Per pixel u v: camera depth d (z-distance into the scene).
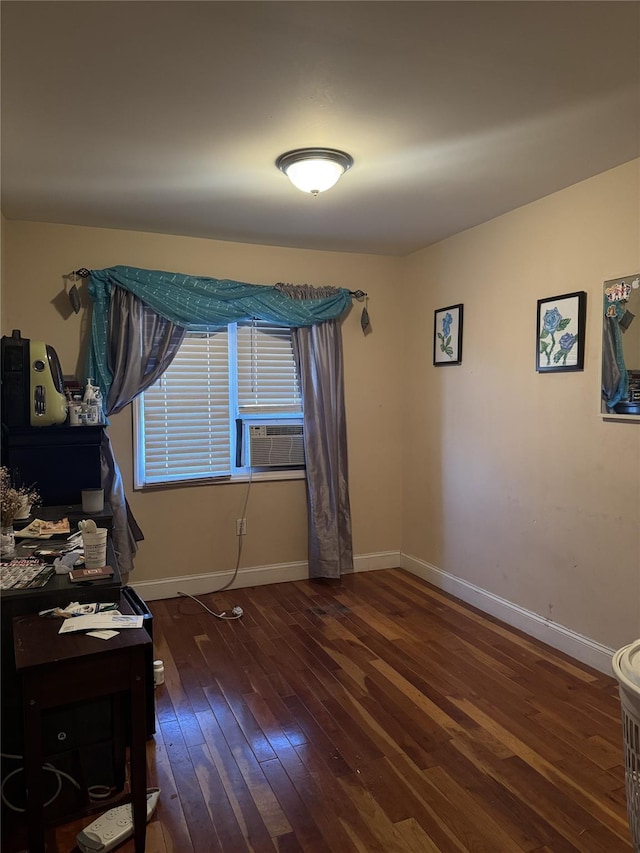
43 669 1.60
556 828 1.89
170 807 1.99
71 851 1.80
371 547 4.55
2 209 3.29
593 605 2.97
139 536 3.72
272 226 3.66
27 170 2.73
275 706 2.61
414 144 2.48
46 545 2.43
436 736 2.38
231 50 1.79
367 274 4.42
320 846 1.82
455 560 3.99
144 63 1.86
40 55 1.81
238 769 2.18
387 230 3.78
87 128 2.31
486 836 1.86
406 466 4.52
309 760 2.23
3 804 1.94
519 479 3.42
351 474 4.46
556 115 2.24
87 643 1.70
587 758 2.24
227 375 4.09
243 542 4.15
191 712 2.57
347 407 4.41
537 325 3.23
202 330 4.00
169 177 2.82
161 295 3.70
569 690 2.74
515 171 2.80
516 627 3.45
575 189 2.98
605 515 2.89
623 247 2.75
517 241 3.37
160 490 3.90
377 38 1.74
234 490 4.11
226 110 2.17
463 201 3.22
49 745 1.76
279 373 4.24
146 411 3.86
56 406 3.04
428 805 1.99
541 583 3.28
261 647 3.20
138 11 1.59
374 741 2.35
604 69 1.92
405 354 4.49
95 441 3.13
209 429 4.05
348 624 3.51
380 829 1.88
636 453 2.73
